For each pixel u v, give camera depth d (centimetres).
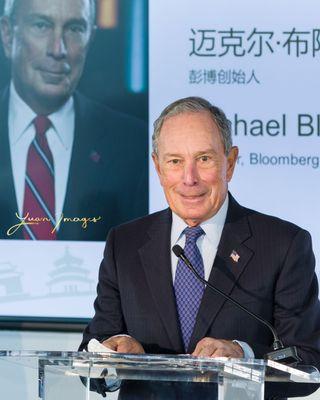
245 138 674
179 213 429
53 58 682
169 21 679
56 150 681
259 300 424
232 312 421
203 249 436
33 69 683
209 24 677
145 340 428
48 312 675
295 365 360
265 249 431
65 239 677
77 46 682
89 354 348
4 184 679
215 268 427
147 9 680
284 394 405
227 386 338
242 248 431
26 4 683
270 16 676
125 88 681
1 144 682
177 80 678
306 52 674
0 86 683
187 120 420
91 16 682
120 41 682
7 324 672
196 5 678
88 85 682
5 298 675
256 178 674
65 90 683
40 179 680
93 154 680
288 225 440
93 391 349
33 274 677
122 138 680
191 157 418
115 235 454
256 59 676
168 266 433
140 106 680
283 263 429
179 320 425
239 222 439
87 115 681
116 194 678
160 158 426
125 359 343
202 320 420
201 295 426
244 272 427
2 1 684
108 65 682
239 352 387
